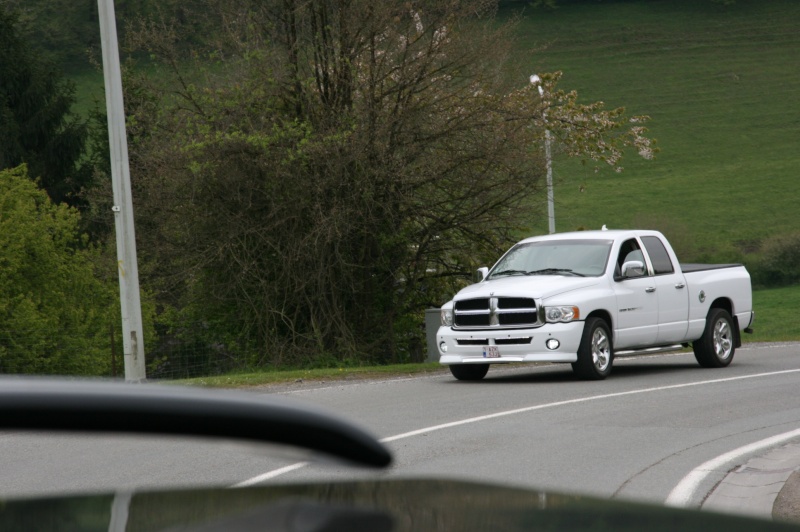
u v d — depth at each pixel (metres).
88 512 1.48
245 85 33.16
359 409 18.53
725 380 22.11
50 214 56.88
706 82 150.38
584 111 38.47
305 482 1.86
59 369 52.06
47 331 50.56
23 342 49.69
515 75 33.62
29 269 54.50
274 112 33.47
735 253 105.31
